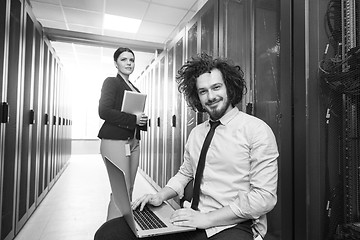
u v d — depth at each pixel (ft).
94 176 17.02
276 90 5.03
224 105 3.49
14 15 6.81
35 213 9.47
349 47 4.00
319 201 3.90
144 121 6.34
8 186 6.61
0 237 6.08
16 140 7.12
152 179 14.65
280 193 4.33
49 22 15.07
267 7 5.32
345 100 4.12
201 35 7.88
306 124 3.88
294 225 4.02
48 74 11.79
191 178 4.19
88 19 14.61
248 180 3.30
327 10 4.14
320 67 4.04
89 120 32.01
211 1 7.18
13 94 6.85
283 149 4.27
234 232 3.05
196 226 3.05
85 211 9.80
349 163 4.04
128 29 15.96
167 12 13.44
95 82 32.17
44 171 11.39
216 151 3.47
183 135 9.39
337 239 3.92
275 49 5.08
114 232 3.41
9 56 6.48
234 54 6.23
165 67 12.36
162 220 3.28
